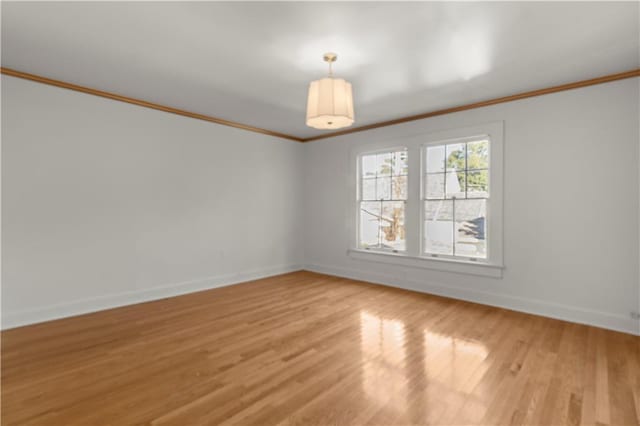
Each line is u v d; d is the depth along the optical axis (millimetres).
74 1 1946
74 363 2293
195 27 2238
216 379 2084
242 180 4926
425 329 2953
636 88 2865
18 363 2289
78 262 3365
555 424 1653
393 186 4645
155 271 3951
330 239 5457
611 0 1928
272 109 4105
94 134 3471
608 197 3000
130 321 3146
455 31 2270
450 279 4023
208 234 4496
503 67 2848
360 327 3000
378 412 1749
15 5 1981
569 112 3195
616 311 2953
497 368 2227
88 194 3434
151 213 3924
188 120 4273
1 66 2885
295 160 5734
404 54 2609
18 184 3021
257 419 1689
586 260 3105
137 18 2133
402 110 4074
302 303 3764
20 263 3027
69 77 3115
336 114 2391
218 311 3467
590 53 2584
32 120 3090
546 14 2068
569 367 2238
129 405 1807
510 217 3551
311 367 2240
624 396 1891
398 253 4566
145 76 3084
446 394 1915
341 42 2428
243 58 2699
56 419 1683
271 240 5336
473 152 3885
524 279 3463
